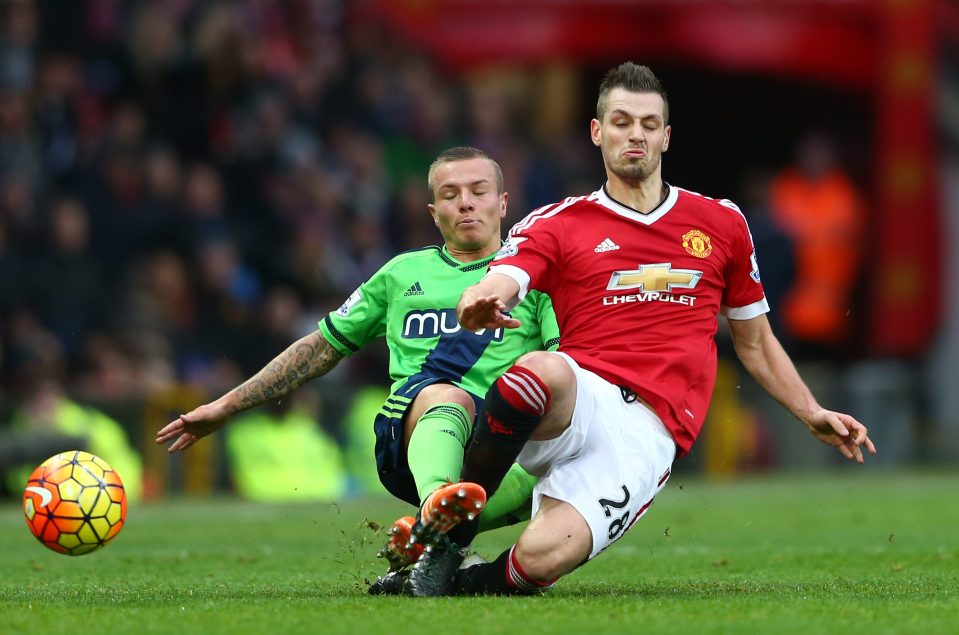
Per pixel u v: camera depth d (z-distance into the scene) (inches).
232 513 1609.3
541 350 792.3
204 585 835.4
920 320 2807.6
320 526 1398.9
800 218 2778.1
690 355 755.4
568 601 695.7
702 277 766.5
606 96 768.3
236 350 2087.8
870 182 3078.2
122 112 2110.0
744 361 812.0
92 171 2053.4
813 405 797.9
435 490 713.6
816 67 2817.4
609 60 2903.5
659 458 739.4
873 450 782.5
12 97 1995.6
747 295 794.2
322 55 2492.6
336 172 2396.7
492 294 735.7
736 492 1978.3
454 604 681.0
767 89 3203.7
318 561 1018.1
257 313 2127.2
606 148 765.9
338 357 847.7
